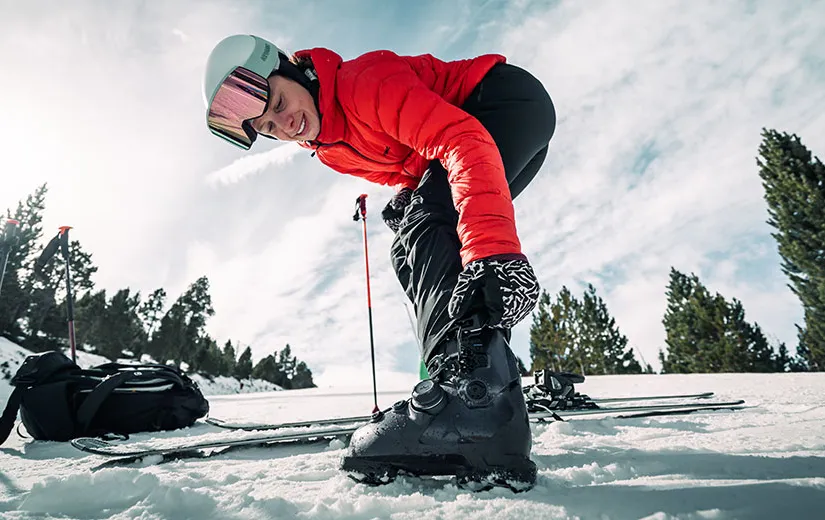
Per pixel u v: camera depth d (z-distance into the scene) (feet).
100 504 2.34
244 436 4.74
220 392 107.04
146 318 129.08
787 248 65.36
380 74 3.38
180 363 126.11
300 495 2.41
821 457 2.51
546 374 6.00
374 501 2.07
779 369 76.23
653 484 2.16
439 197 3.24
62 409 5.85
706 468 2.46
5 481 3.30
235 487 2.67
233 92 3.60
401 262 3.51
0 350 48.85
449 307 2.50
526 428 2.42
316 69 3.72
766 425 4.21
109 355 104.27
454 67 4.14
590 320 95.76
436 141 3.02
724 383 12.57
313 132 3.96
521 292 2.44
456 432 2.36
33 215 88.89
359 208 7.82
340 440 4.35
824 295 62.59
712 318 79.92
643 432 4.37
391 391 20.36
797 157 65.87
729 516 1.63
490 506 1.98
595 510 1.84
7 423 5.66
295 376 191.11
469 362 2.52
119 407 6.27
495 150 2.83
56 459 4.46
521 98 4.05
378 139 3.90
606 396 10.21
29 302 86.38
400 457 2.41
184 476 2.97
